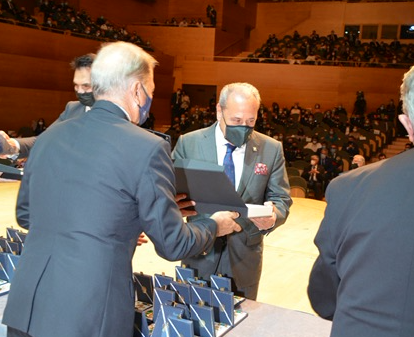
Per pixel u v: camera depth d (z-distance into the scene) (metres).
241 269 2.20
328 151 12.23
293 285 3.78
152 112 16.52
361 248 1.05
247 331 1.75
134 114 1.48
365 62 16.20
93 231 1.29
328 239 1.18
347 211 1.12
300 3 20.28
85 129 1.41
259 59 16.83
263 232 2.19
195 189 1.79
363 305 1.02
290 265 4.23
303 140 13.45
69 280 1.27
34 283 1.31
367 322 1.01
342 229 1.13
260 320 1.84
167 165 1.38
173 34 17.53
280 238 5.05
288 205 2.23
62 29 13.66
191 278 1.94
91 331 1.25
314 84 16.33
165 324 1.55
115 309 1.29
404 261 0.98
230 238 2.16
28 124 12.47
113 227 1.31
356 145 12.73
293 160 12.62
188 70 17.36
